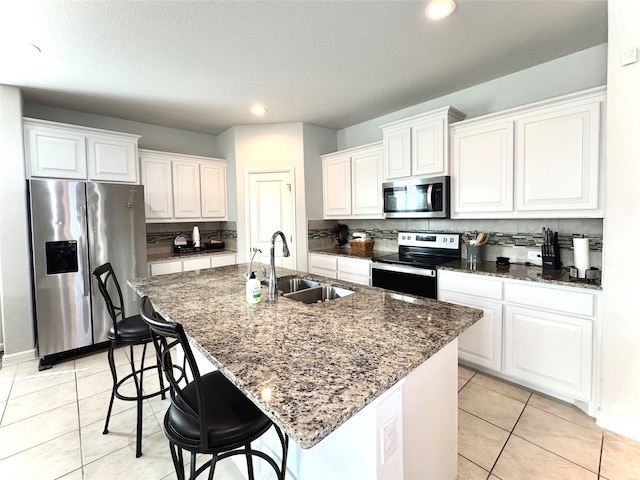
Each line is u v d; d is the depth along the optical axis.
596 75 2.37
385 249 4.07
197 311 1.59
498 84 2.86
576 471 1.60
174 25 1.96
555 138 2.26
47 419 2.07
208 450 1.05
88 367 2.80
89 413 2.14
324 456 1.10
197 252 4.20
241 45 2.22
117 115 3.69
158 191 3.86
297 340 1.21
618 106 1.76
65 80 2.69
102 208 3.12
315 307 1.63
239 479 1.61
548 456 1.71
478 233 3.08
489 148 2.64
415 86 3.01
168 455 1.77
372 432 0.90
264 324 1.39
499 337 2.39
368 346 1.15
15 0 1.69
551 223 2.63
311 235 4.33
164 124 4.09
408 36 2.16
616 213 1.80
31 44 2.12
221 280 2.34
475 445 1.79
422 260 3.18
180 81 2.78
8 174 2.76
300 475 1.24
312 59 2.45
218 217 4.41
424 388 1.22
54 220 2.86
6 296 2.80
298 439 0.69
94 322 3.08
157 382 2.54
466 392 2.31
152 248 4.22
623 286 1.79
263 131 4.20
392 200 3.38
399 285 3.08
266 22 1.96
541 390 2.30
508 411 2.09
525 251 2.80
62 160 3.01
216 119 3.91
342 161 4.08
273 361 1.04
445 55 2.44
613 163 1.79
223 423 1.10
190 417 1.09
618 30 1.74
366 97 3.27
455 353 1.41
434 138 2.98
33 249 2.78
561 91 2.53
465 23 2.03
